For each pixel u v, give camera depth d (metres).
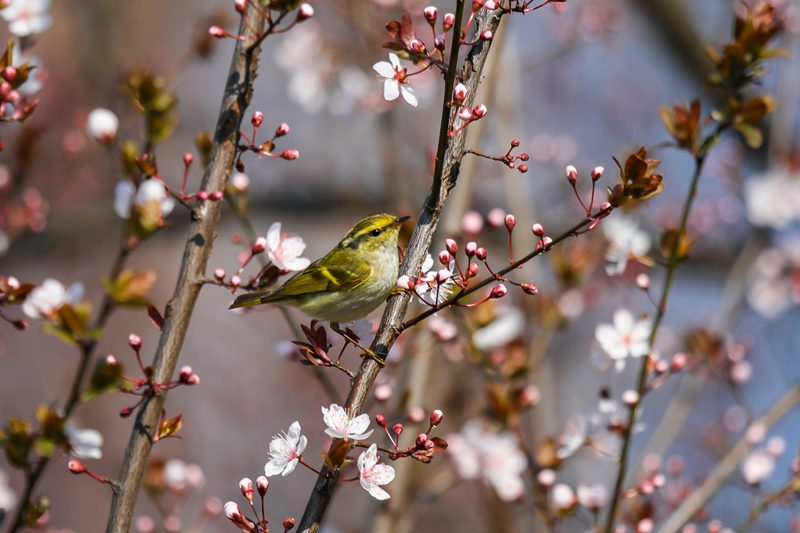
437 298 5.68
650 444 10.43
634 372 17.94
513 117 13.23
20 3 7.25
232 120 6.45
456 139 6.05
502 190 17.19
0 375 19.77
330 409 5.40
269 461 5.41
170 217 19.70
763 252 13.92
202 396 20.66
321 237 19.88
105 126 7.01
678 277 18.31
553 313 10.77
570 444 8.52
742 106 7.83
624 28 19.17
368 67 13.95
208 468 19.73
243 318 21.61
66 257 19.62
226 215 19.52
